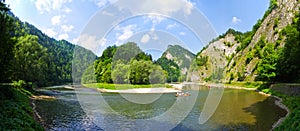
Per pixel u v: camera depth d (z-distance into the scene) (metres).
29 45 53.22
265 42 79.62
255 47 81.94
